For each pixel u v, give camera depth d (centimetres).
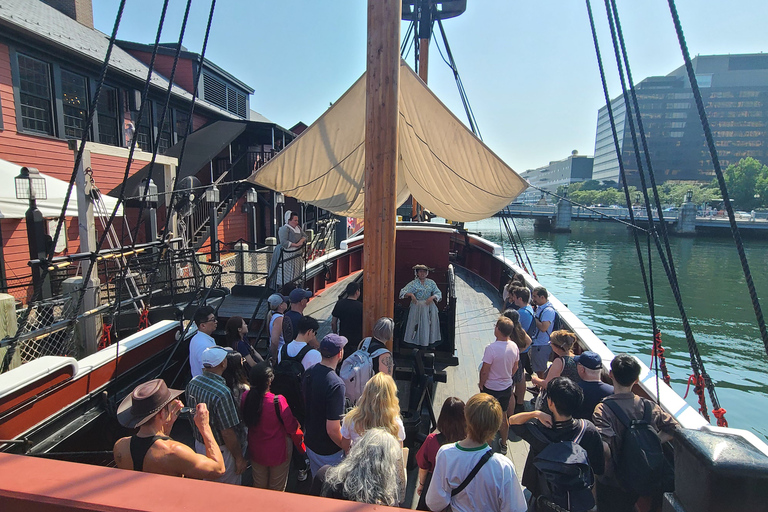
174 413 247
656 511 261
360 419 255
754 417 1275
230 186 1703
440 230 703
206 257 1277
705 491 142
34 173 678
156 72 1667
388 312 394
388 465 203
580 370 329
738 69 10956
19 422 340
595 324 2227
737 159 10244
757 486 138
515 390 446
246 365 389
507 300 588
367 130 377
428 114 556
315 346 370
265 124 1778
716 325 2209
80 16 1534
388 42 362
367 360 336
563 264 4169
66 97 1194
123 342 464
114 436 422
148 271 757
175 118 1639
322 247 1772
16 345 388
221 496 138
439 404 443
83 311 519
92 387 411
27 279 965
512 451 392
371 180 380
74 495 137
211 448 240
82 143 341
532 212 7156
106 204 944
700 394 293
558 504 220
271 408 283
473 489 207
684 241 5797
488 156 573
